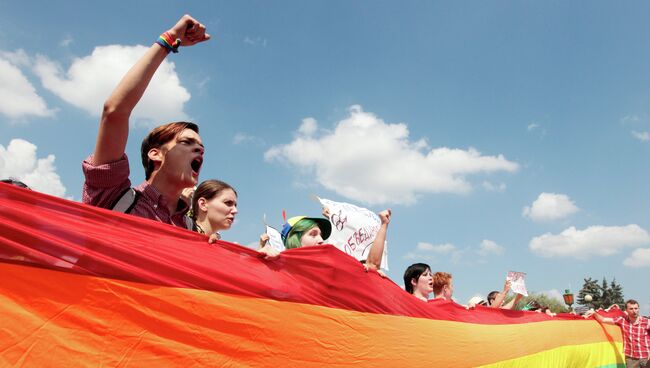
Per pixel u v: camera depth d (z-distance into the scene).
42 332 1.79
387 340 3.41
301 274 2.97
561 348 6.41
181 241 2.37
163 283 2.19
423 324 3.92
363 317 3.26
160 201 2.56
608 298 66.56
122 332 1.99
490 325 5.07
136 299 2.07
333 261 3.19
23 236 1.86
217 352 2.27
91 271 1.99
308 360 2.72
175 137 2.64
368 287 3.42
